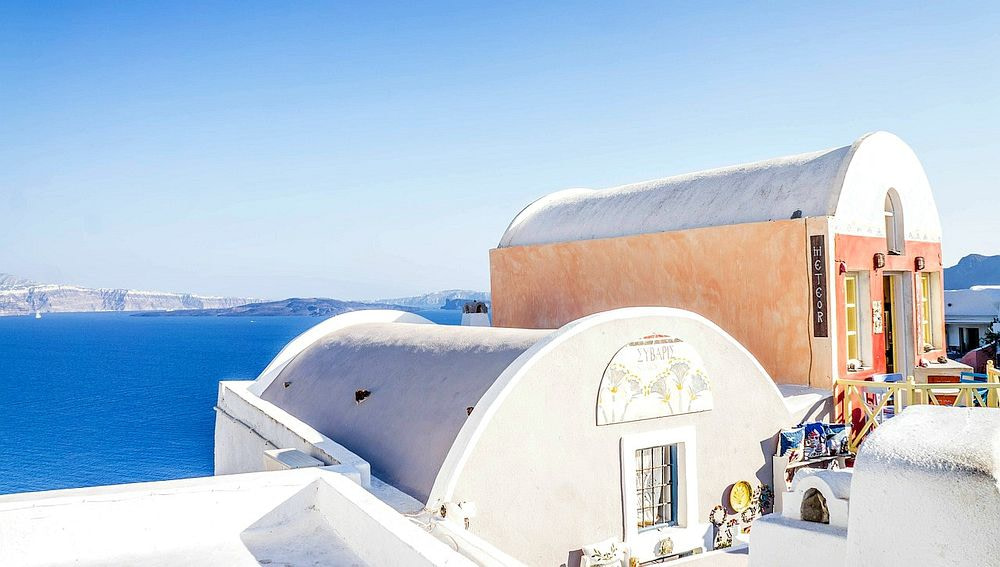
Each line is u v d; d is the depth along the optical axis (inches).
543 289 797.2
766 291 590.6
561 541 390.9
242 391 592.7
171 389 4232.3
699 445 448.1
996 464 137.5
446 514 342.3
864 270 593.0
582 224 772.6
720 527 450.6
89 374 5295.3
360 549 225.3
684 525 439.8
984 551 134.2
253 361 6131.9
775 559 219.9
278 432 467.5
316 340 673.6
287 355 660.1
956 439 148.8
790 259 574.2
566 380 396.8
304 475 269.3
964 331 1339.8
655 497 438.6
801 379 566.9
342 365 573.6
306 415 535.2
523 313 823.7
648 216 703.7
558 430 392.8
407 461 406.6
